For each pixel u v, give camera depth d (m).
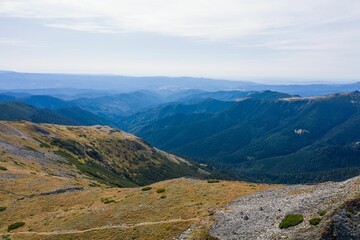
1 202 88.94
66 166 179.62
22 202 86.62
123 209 65.25
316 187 53.56
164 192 70.94
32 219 73.25
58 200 83.38
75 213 70.12
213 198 61.16
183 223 51.91
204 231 47.09
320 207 41.78
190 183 75.12
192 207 58.19
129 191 79.12
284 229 40.31
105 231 56.81
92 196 81.50
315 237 35.47
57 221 67.69
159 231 51.50
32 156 170.38
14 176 113.38
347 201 38.34
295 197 50.56
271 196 55.34
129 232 54.09
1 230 69.62
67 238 57.56
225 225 47.22
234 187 66.62
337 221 35.97
